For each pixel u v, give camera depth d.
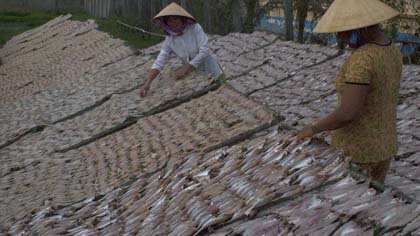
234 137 5.19
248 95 7.18
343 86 3.67
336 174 3.42
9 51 17.95
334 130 3.88
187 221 3.68
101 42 13.45
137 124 6.78
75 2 33.25
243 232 3.23
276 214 3.28
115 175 5.48
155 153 5.61
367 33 3.63
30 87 12.07
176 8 7.29
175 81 7.56
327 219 3.05
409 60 10.29
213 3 15.12
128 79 9.03
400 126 5.54
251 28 13.91
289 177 3.54
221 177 4.05
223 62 9.26
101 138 6.91
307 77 7.51
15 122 9.00
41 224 4.69
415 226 2.76
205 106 6.38
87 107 8.30
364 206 3.04
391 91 3.69
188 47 7.45
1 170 6.79
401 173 4.58
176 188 4.30
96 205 4.87
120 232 4.04
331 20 3.66
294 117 6.24
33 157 6.97
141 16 19.92
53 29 18.77
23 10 32.84
